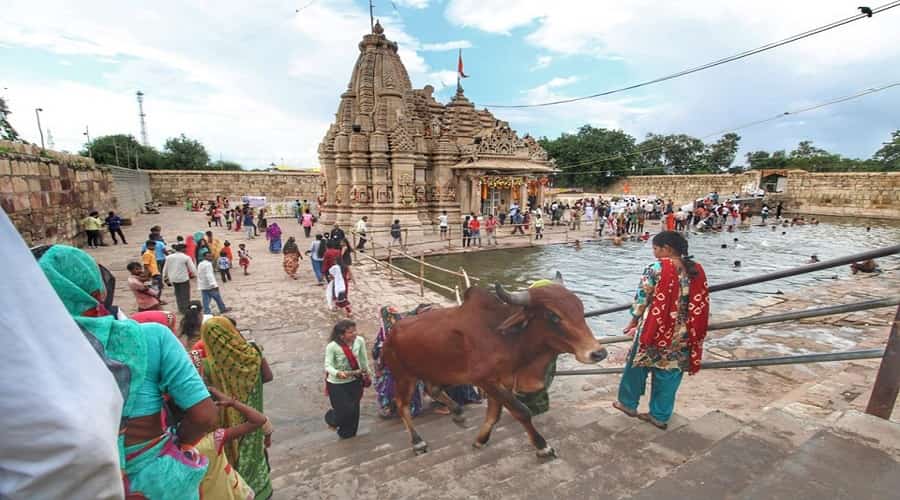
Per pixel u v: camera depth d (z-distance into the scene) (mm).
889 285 11297
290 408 5297
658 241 3076
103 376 1105
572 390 5586
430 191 24875
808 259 17812
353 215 22406
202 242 12359
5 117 18531
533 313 2984
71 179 15562
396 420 4836
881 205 35062
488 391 3088
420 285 11492
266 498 2750
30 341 942
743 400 4637
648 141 58531
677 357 3066
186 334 3555
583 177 55000
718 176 43500
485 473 2789
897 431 2283
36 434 895
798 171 39875
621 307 4008
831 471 2006
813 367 5738
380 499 2668
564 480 2553
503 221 25531
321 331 8078
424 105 27000
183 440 1662
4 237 1002
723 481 2127
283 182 40094
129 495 1474
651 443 2797
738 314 9062
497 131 24906
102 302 1563
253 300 10227
